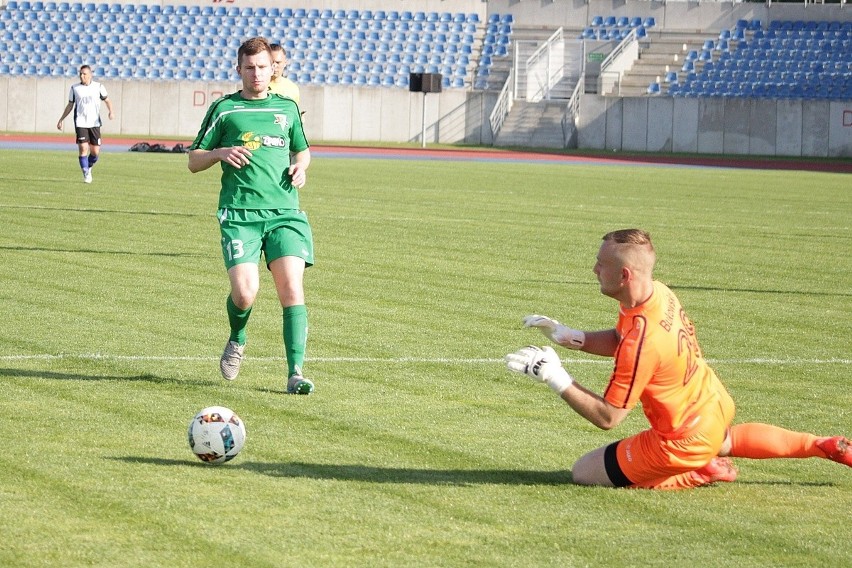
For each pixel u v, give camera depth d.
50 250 16.52
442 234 20.38
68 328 11.09
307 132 60.12
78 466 6.69
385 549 5.46
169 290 13.52
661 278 16.14
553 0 64.19
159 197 25.42
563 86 63.16
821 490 6.71
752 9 63.94
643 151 58.84
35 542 5.41
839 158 56.94
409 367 9.90
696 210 27.12
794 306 13.98
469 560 5.35
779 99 57.22
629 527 5.91
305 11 64.12
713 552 5.58
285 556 5.33
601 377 9.80
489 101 60.81
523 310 12.98
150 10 63.25
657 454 6.45
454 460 7.11
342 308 12.80
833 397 9.23
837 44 62.34
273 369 9.68
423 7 64.56
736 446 6.80
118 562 5.19
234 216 9.05
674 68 61.66
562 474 6.88
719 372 10.16
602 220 23.91
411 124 60.53
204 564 5.20
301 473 6.72
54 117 58.72
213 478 6.55
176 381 9.06
